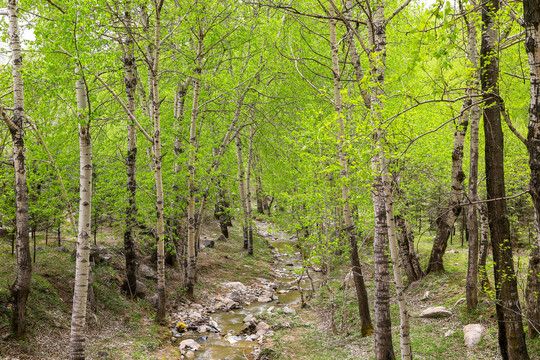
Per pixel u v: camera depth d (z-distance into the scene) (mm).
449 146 12469
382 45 6898
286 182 17109
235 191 18859
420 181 11102
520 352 6496
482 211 10500
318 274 19625
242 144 22844
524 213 15016
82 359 7535
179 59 13773
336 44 9148
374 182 7691
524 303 9305
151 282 14594
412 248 14172
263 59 15578
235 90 14664
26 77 6832
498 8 6027
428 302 11867
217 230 26766
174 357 9727
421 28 4809
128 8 11039
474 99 9156
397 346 9023
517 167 9031
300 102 15523
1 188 11359
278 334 11398
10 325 8586
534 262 8031
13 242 12508
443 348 8672
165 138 13641
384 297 7875
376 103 6125
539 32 4203
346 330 11000
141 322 11539
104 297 11773
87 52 6984
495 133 6395
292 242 27797
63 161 11391
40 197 11383
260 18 12977
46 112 10320
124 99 14922
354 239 10578
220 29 14117
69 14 6699
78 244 7688
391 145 5570
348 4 8906
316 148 10594
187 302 14078
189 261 14672
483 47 6324
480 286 10539
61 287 11180
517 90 9188
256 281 18047
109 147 13711
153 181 12922
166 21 14188
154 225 14453
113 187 12961
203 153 14016
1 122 10258
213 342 10945
